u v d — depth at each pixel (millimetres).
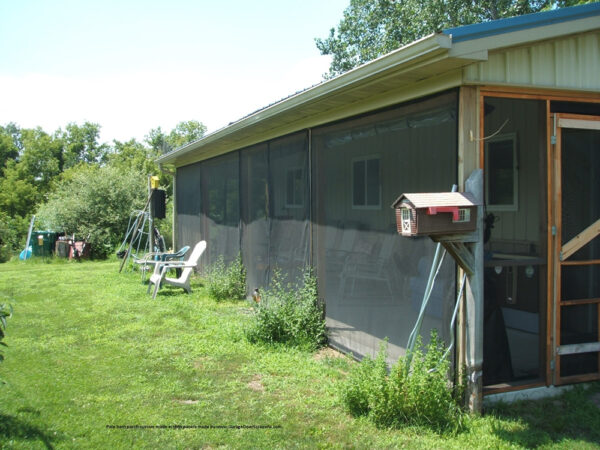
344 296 4957
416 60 3293
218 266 8812
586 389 3924
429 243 3836
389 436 3098
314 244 5559
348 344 4875
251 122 6184
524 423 3324
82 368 4418
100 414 3430
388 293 4328
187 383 4047
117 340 5348
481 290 3359
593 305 4129
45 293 8375
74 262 13812
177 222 12055
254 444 3008
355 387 3461
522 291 5320
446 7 15867
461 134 3410
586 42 3883
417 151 3939
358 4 19109
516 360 4426
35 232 14680
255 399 3711
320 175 5465
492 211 5520
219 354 4828
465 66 3352
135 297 7906
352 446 2979
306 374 4242
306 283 5578
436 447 2951
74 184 15484
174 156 10203
